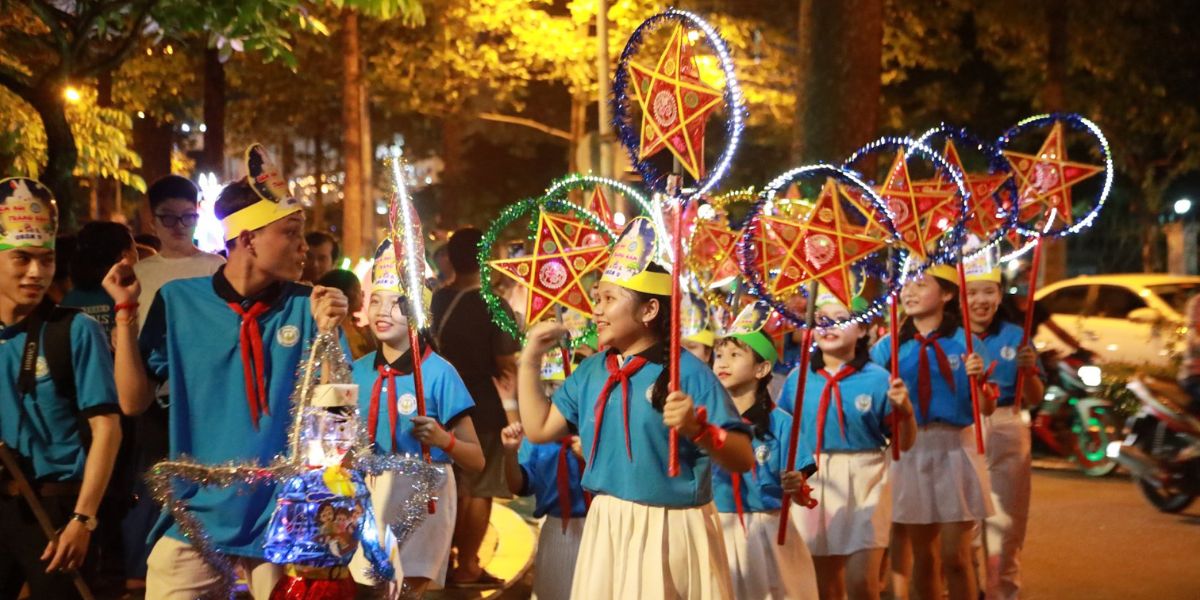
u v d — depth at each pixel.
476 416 8.50
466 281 8.77
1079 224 8.63
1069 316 17.62
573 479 6.66
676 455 4.80
